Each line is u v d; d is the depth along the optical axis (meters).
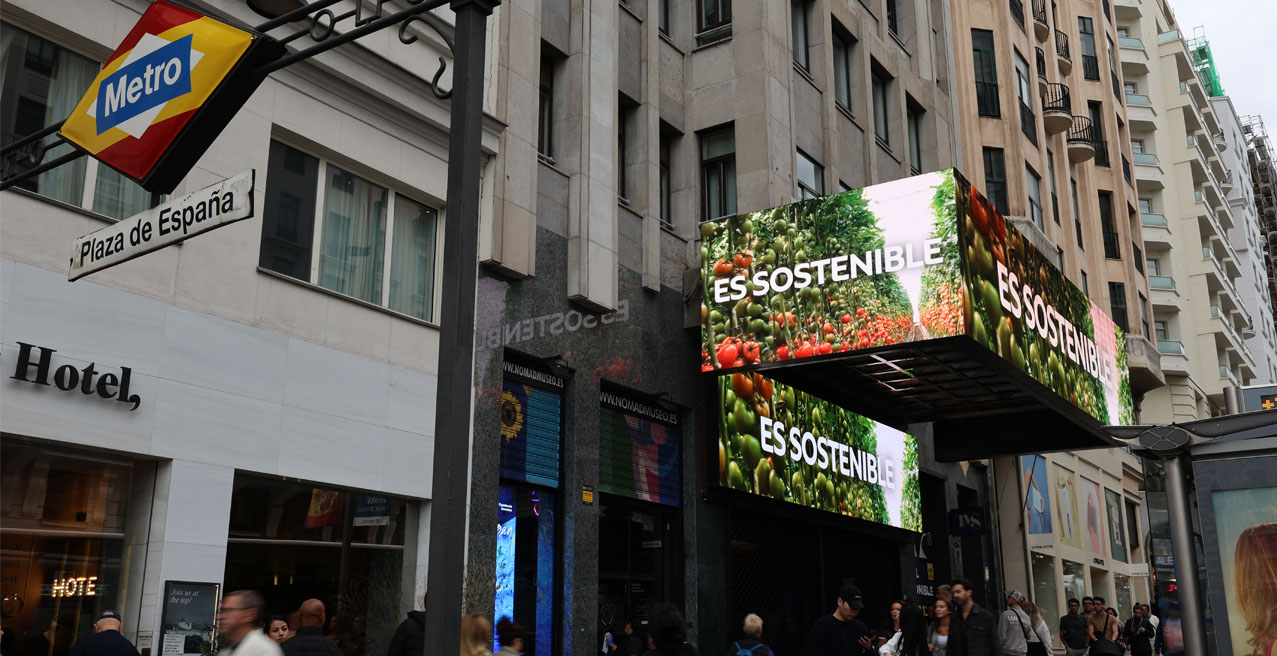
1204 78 86.00
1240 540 10.23
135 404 8.99
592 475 14.28
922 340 14.69
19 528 8.43
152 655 8.82
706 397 16.78
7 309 8.26
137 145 6.40
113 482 9.20
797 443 18.30
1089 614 18.47
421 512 11.98
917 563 23.27
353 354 11.31
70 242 8.84
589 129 15.14
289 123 10.93
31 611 8.45
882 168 23.70
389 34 12.01
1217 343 59.06
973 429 22.03
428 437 12.05
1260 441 10.34
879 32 24.80
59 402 8.48
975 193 15.63
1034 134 33.12
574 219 14.72
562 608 13.48
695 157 18.86
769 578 17.97
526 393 13.64
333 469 10.78
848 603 11.28
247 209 5.72
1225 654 10.09
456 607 4.54
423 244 12.82
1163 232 53.31
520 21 14.14
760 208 17.97
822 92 21.34
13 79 8.94
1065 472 34.38
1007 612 13.59
